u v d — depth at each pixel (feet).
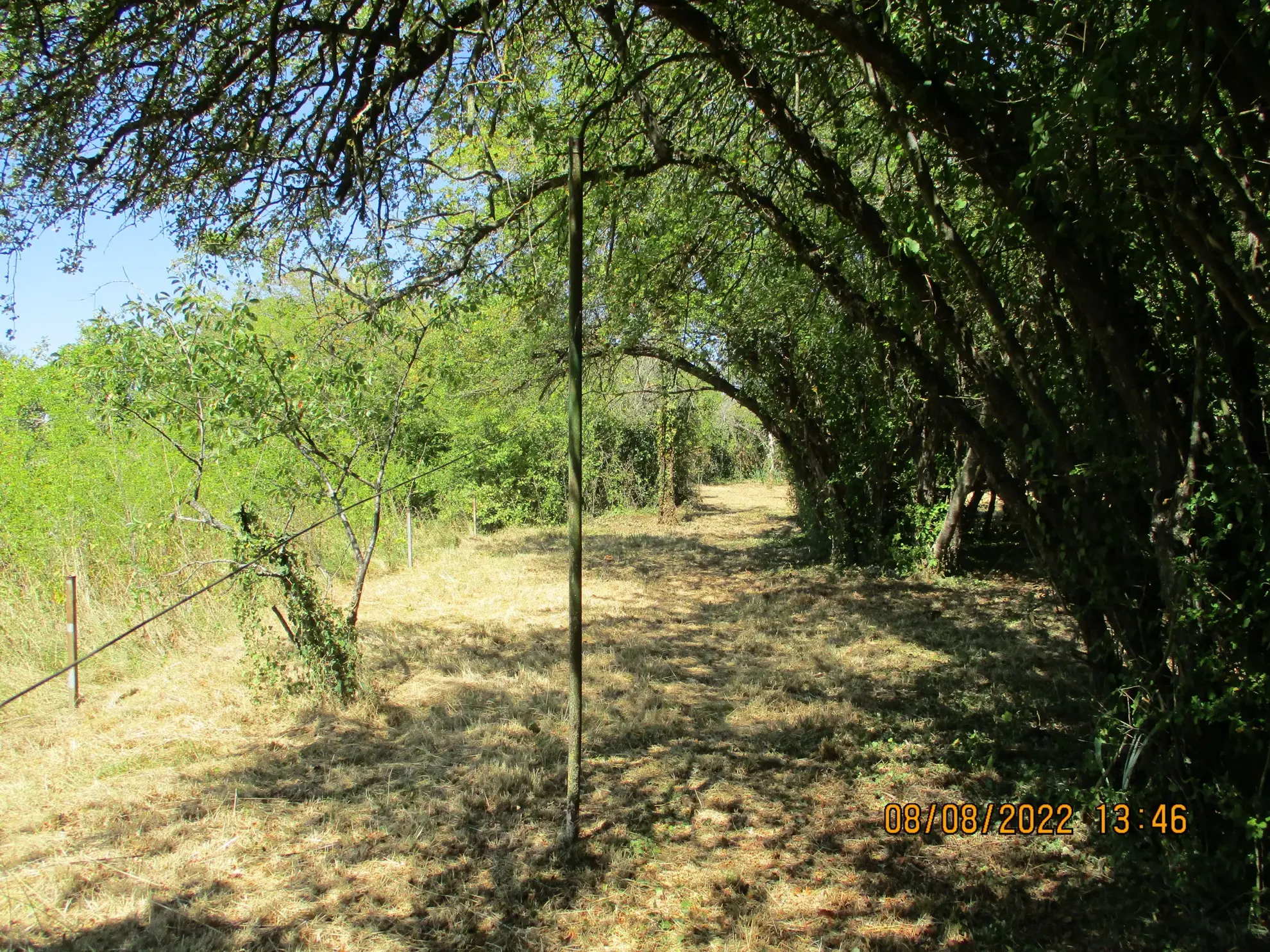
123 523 25.75
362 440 20.83
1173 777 12.19
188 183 14.94
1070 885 12.15
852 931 11.07
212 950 10.60
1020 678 21.72
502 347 36.09
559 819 14.16
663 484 60.54
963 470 35.91
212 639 24.81
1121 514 12.71
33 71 13.20
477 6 14.80
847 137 16.48
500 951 10.68
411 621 29.37
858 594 34.22
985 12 11.42
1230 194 10.32
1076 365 13.61
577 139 12.76
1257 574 10.96
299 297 21.31
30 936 10.78
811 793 15.24
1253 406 11.27
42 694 20.45
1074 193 11.10
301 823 14.02
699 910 11.59
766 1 13.37
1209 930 10.91
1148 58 8.70
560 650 25.36
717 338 38.11
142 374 17.74
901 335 15.85
